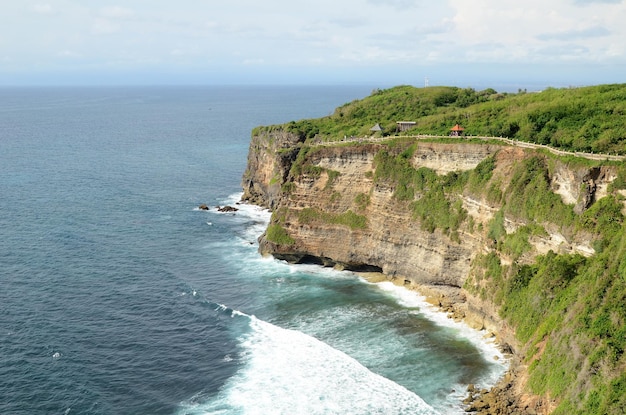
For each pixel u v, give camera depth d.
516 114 89.56
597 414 43.66
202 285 84.00
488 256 71.88
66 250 95.06
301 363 62.38
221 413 53.59
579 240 60.78
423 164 86.44
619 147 68.00
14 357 61.00
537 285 61.97
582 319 50.59
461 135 88.44
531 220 67.38
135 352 63.78
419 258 82.62
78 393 55.66
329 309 76.62
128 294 78.81
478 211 76.56
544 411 50.12
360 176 92.88
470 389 57.25
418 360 63.19
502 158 76.75
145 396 55.97
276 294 81.56
